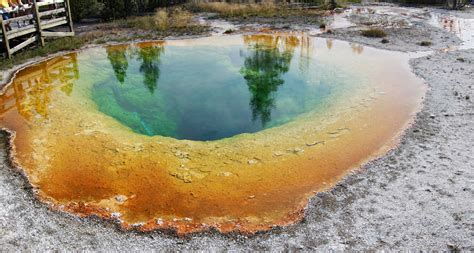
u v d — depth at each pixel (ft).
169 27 64.69
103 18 73.26
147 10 81.46
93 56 50.06
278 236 18.56
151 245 18.08
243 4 81.30
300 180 22.95
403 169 23.34
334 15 74.18
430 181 21.99
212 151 26.58
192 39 58.03
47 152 26.21
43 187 22.54
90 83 39.96
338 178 22.98
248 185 22.66
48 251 17.57
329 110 32.35
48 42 54.24
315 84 39.09
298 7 82.23
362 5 88.07
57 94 36.22
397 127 28.71
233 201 21.33
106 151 26.37
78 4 69.21
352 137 27.63
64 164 24.89
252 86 39.60
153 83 40.86
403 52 48.32
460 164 23.49
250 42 55.88
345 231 18.62
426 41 52.70
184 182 23.04
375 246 17.60
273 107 34.73
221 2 83.51
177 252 17.65
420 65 42.50
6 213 20.03
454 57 44.60
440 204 20.04
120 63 47.44
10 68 43.50
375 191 21.45
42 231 18.86
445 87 35.50
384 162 24.25
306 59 47.26
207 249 17.84
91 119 31.17
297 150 26.27
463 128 27.78
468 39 53.16
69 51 51.85
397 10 79.92
